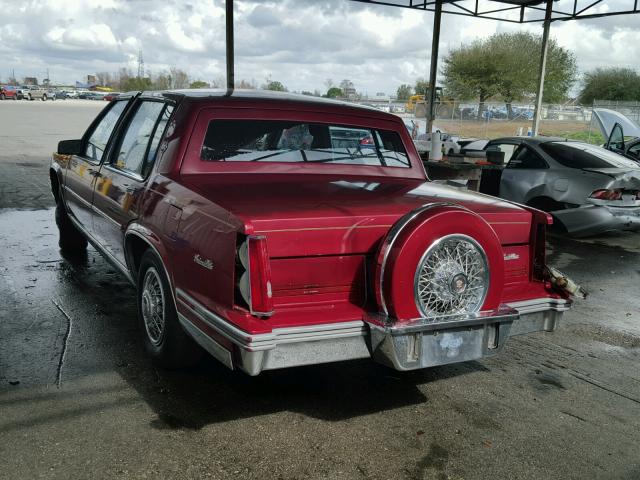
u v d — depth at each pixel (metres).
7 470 2.71
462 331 3.05
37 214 8.57
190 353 3.64
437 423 3.35
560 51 46.47
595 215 8.20
